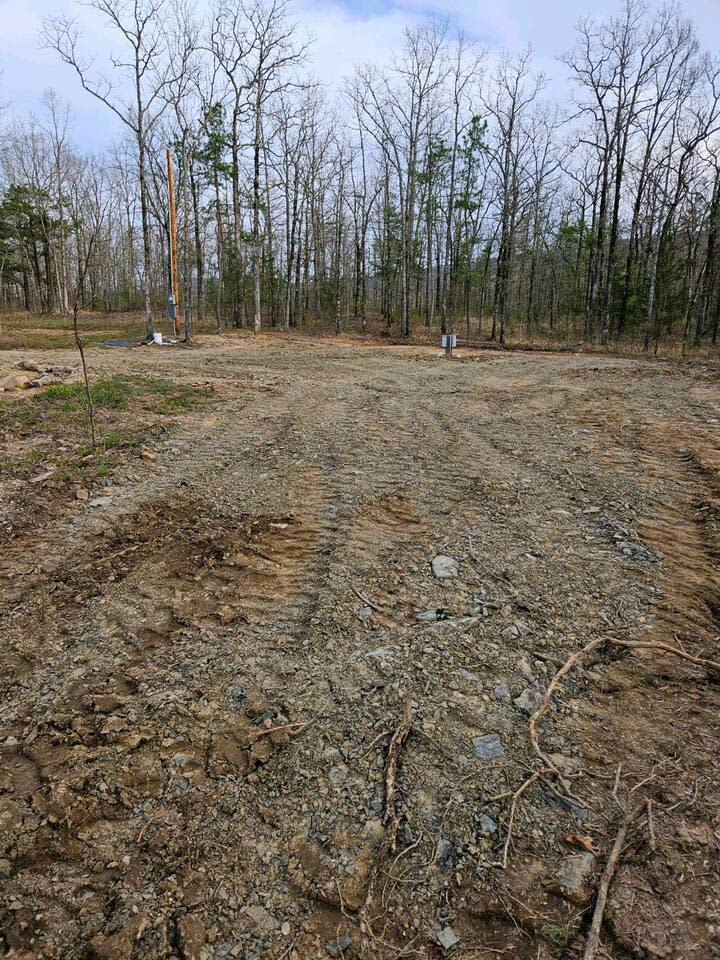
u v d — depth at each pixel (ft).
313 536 14.32
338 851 6.62
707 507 15.56
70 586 12.01
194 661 9.73
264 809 7.14
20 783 7.49
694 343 67.82
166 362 45.44
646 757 7.88
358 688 9.05
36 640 10.28
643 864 6.46
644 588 11.91
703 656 9.84
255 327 76.89
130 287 149.59
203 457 20.52
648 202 87.61
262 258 102.58
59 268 135.54
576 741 8.18
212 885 6.26
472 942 5.78
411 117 75.31
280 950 5.67
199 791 7.39
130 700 8.88
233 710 8.66
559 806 7.20
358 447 21.95
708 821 6.91
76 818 7.01
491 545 13.71
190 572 12.66
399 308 129.08
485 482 17.93
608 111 75.66
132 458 19.85
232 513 15.66
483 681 9.24
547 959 5.63
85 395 27.94
